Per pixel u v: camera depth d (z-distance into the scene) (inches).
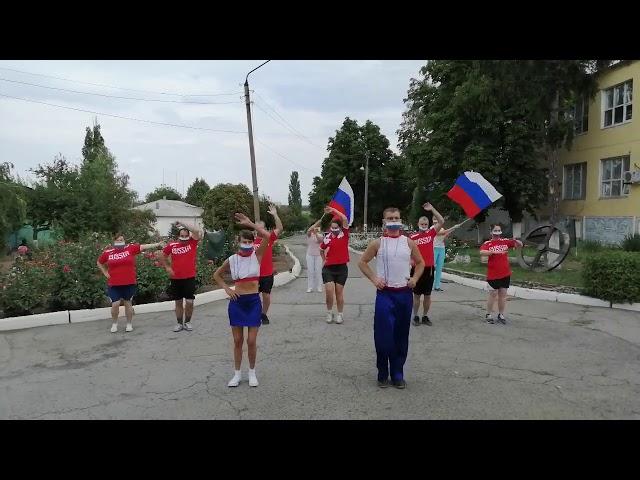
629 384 229.3
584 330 337.4
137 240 583.2
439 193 1156.5
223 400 215.2
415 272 227.5
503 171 999.0
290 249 1240.2
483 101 663.8
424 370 252.7
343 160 2075.5
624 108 864.3
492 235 365.4
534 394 216.7
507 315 389.7
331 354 285.4
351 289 547.2
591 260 428.1
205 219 1547.7
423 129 1309.1
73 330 364.2
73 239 1133.7
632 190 839.1
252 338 232.2
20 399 222.8
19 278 403.2
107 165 1434.5
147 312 429.1
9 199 820.0
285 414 198.4
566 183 1028.5
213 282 556.4
